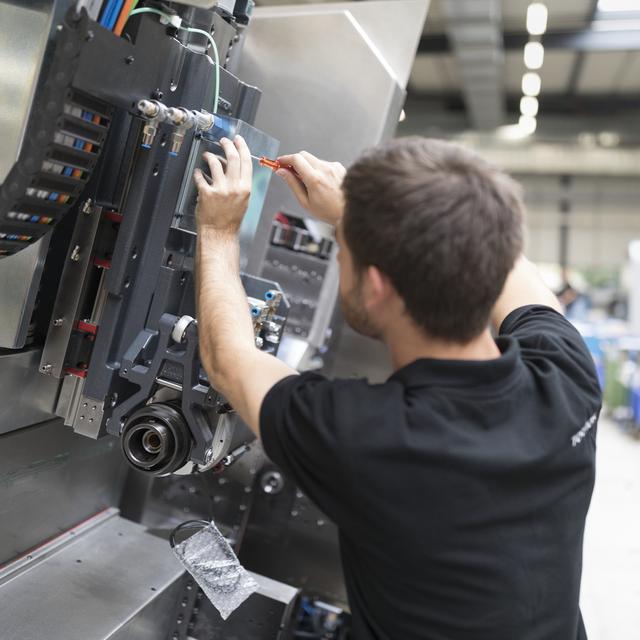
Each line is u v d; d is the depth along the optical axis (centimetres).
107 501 146
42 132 78
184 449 97
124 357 97
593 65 927
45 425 118
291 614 142
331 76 171
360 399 71
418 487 69
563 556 77
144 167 93
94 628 106
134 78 86
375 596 75
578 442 78
